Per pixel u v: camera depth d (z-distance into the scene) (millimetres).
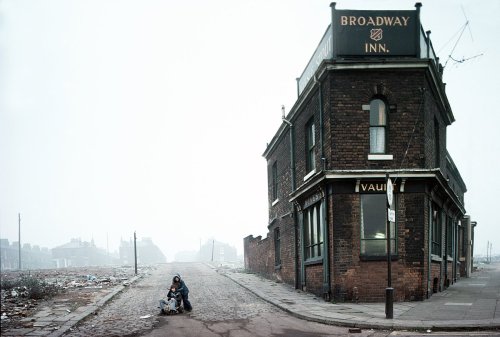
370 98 14320
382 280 13734
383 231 14055
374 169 14000
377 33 14406
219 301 15070
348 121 14164
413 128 14188
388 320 10336
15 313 12070
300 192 16844
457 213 22312
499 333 9133
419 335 9172
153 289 19453
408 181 13945
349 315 11188
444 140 19281
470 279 23891
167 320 11555
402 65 14086
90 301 14570
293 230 18922
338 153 14086
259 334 9594
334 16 14430
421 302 13391
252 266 29469
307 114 17016
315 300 14445
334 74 14312
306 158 17328
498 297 14344
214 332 9914
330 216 14156
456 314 10922
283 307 12844
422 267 13781
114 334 9859
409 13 14484
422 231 13883
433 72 14641
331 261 14070
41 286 16953
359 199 14016
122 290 18781
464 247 25984
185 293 13000
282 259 21219
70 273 31047
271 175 24828
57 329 10016
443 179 15328
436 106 16984
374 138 14406
